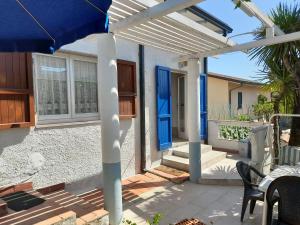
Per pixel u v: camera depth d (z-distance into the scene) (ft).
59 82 15.51
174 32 13.62
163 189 17.20
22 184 13.30
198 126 18.26
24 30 6.57
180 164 20.81
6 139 12.75
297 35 13.74
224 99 39.45
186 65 21.99
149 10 10.96
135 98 19.45
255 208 14.16
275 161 17.95
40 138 14.07
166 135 22.54
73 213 10.53
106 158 12.38
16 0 5.45
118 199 12.60
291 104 18.99
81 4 5.51
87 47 16.26
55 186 14.71
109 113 12.23
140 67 19.88
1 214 10.37
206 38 14.73
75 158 15.79
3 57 12.56
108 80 12.15
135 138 19.84
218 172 19.58
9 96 12.83
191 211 14.05
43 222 9.74
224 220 12.96
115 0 10.22
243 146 24.12
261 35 16.80
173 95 27.99
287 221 8.97
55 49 6.86
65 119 15.74
